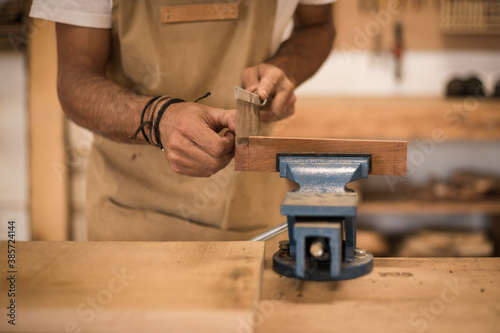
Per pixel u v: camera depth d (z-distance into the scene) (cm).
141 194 115
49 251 76
